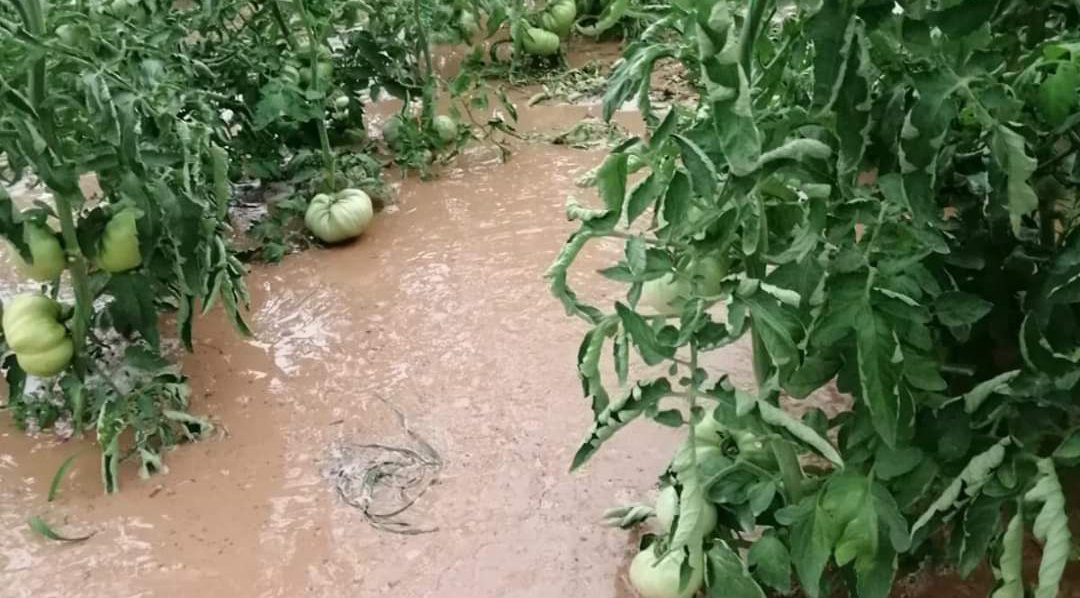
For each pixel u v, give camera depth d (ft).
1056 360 4.77
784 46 5.24
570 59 15.05
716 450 5.81
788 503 5.59
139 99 7.16
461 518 6.96
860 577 5.04
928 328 5.60
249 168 10.81
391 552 6.72
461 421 7.84
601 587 6.37
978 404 5.13
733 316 4.82
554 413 7.85
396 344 8.79
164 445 7.69
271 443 7.74
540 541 6.73
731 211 4.68
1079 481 6.53
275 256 10.09
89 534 6.99
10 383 7.67
